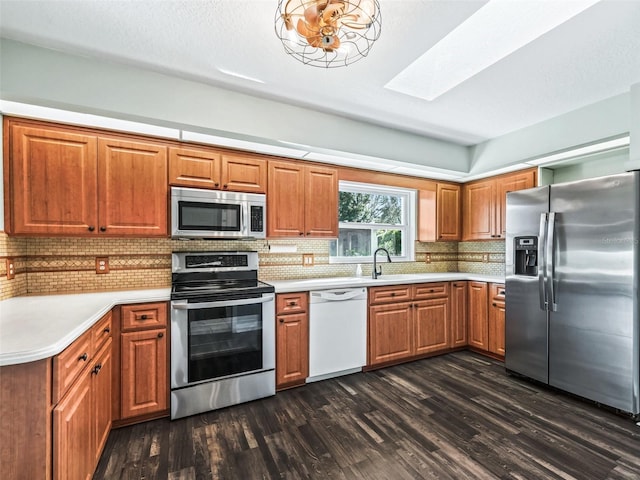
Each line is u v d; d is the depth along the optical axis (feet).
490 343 11.14
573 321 8.12
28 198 6.59
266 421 7.14
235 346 7.89
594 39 5.83
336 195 10.44
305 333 8.97
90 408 5.04
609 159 9.81
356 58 6.41
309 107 8.73
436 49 6.44
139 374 6.91
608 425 6.95
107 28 5.53
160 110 7.01
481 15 5.46
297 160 9.87
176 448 6.14
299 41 5.30
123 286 8.36
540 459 5.82
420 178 12.53
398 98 8.25
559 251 8.41
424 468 5.61
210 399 7.55
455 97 8.20
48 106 6.15
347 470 5.57
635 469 5.53
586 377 7.86
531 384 9.07
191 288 8.26
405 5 4.95
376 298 10.16
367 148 9.77
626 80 7.35
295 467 5.65
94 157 7.16
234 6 5.02
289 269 10.77
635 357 7.08
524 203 9.36
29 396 3.66
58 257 7.72
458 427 6.89
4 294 6.52
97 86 6.44
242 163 8.90
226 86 7.61
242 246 9.95
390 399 8.18
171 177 7.97
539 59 6.51
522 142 10.28
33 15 5.17
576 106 8.72
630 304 7.13
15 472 3.61
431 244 14.03
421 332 11.02
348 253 12.36
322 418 7.26
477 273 13.60
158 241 8.80
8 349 3.61
